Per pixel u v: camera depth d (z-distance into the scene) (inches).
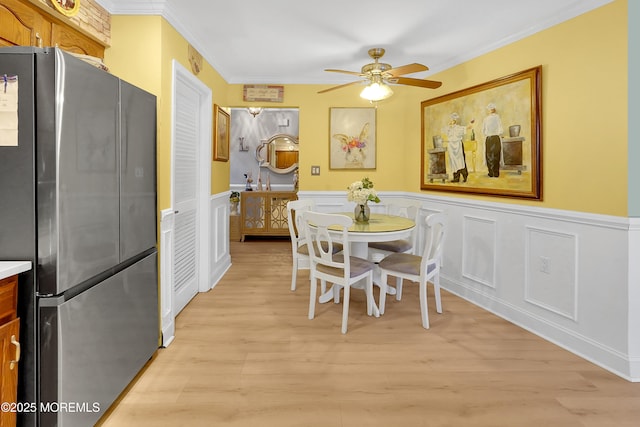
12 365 52.1
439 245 116.6
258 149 286.5
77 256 58.9
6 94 53.4
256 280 160.2
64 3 76.4
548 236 104.2
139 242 80.4
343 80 175.0
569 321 98.3
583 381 82.7
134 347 79.4
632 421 69.0
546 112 105.1
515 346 99.8
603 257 89.6
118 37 96.3
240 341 101.6
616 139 86.4
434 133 153.6
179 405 73.2
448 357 93.4
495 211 122.7
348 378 83.4
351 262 117.2
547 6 97.9
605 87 88.7
